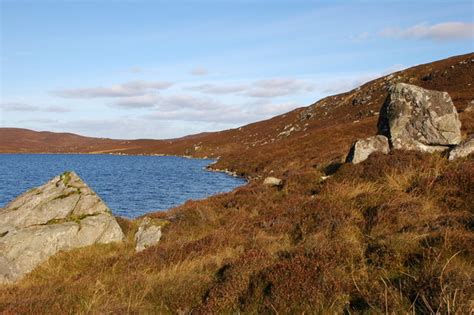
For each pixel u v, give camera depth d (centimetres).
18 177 6525
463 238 677
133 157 15025
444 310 485
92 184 5134
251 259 804
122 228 1625
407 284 580
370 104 8362
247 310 628
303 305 595
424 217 881
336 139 4825
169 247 1140
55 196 1580
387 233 824
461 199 965
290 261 723
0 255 1284
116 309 683
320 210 1148
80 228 1438
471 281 533
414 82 8569
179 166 8725
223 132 15375
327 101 10800
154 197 3931
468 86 6362
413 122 1661
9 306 771
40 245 1344
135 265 1039
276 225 1156
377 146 1680
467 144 1398
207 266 888
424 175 1186
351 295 616
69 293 826
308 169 2136
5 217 1508
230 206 1720
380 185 1253
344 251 748
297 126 9856
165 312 702
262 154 5953
